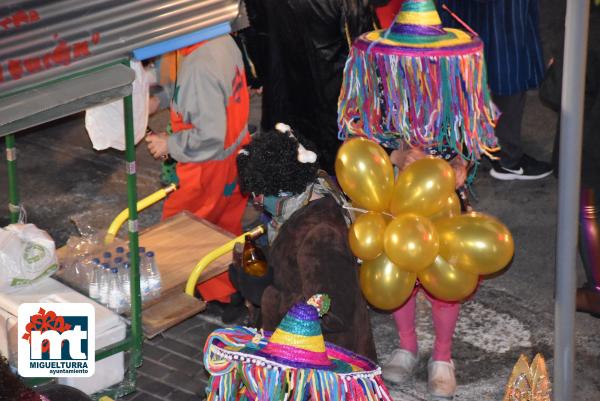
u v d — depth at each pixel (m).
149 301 5.45
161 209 8.05
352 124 5.14
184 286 5.60
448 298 4.84
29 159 8.87
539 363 3.47
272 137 4.45
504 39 7.59
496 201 8.07
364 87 4.97
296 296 4.48
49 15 4.00
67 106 4.25
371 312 6.57
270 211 4.61
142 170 8.68
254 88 7.76
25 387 3.33
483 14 7.55
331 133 7.23
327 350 4.17
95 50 4.25
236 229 6.79
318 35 6.88
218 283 6.27
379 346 6.21
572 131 2.96
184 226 6.20
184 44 4.61
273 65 7.27
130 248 5.09
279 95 7.34
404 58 4.72
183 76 6.09
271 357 3.89
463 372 5.94
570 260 3.10
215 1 4.66
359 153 4.66
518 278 6.97
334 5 6.70
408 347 5.87
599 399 5.62
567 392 3.24
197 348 6.12
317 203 4.57
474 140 4.88
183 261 5.80
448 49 4.71
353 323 4.67
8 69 3.96
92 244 5.77
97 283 5.39
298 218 4.52
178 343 6.17
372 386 4.05
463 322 6.45
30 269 5.29
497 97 7.94
